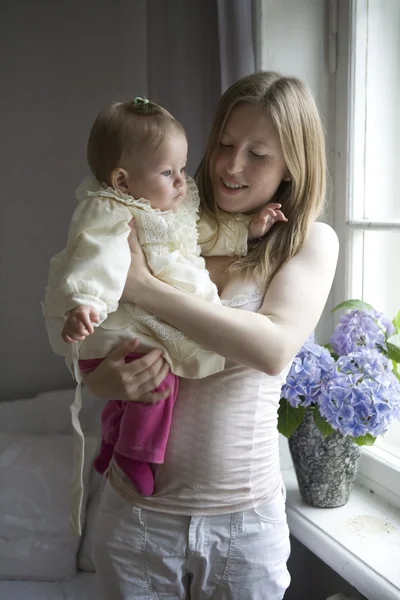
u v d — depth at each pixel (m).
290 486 1.74
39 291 2.29
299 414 1.49
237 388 1.18
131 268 1.14
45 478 1.87
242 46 1.71
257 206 1.27
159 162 1.16
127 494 1.21
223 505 1.17
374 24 1.62
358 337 1.52
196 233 1.24
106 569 1.22
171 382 1.16
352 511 1.59
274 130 1.19
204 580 1.19
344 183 1.68
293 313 1.13
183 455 1.18
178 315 1.10
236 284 1.22
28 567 1.77
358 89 1.65
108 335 1.15
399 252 1.61
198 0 1.97
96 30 2.13
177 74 2.03
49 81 2.17
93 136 1.21
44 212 2.24
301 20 1.68
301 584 1.83
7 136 2.21
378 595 1.30
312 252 1.22
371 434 1.43
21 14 2.14
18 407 2.17
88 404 2.15
